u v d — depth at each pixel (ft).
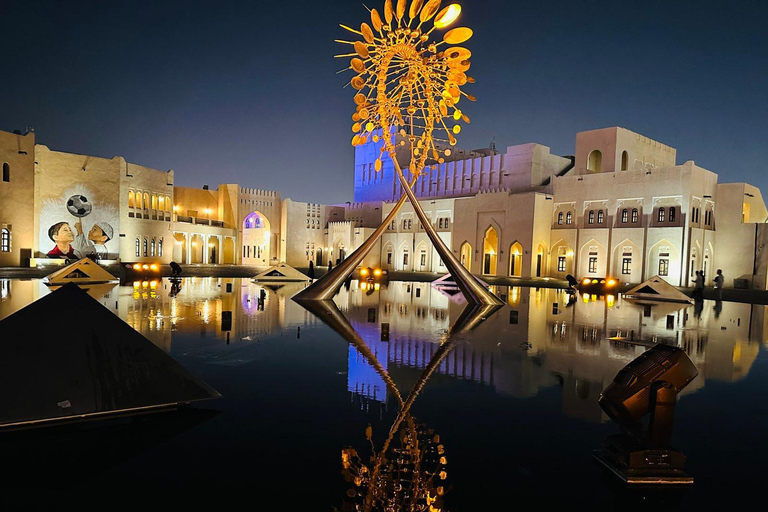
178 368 16.10
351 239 156.56
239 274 123.24
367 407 15.58
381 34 34.06
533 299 61.05
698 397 17.93
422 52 35.06
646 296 67.72
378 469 11.03
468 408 15.61
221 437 12.85
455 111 38.09
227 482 10.24
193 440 12.62
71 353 14.79
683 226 91.71
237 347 25.29
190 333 29.17
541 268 110.63
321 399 16.39
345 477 10.57
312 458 11.57
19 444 12.21
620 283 98.12
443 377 19.62
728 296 81.71
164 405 14.97
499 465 11.37
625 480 10.49
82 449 11.97
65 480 10.26
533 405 16.02
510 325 35.60
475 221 120.78
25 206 102.12
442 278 79.92
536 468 11.28
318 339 27.94
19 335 14.58
